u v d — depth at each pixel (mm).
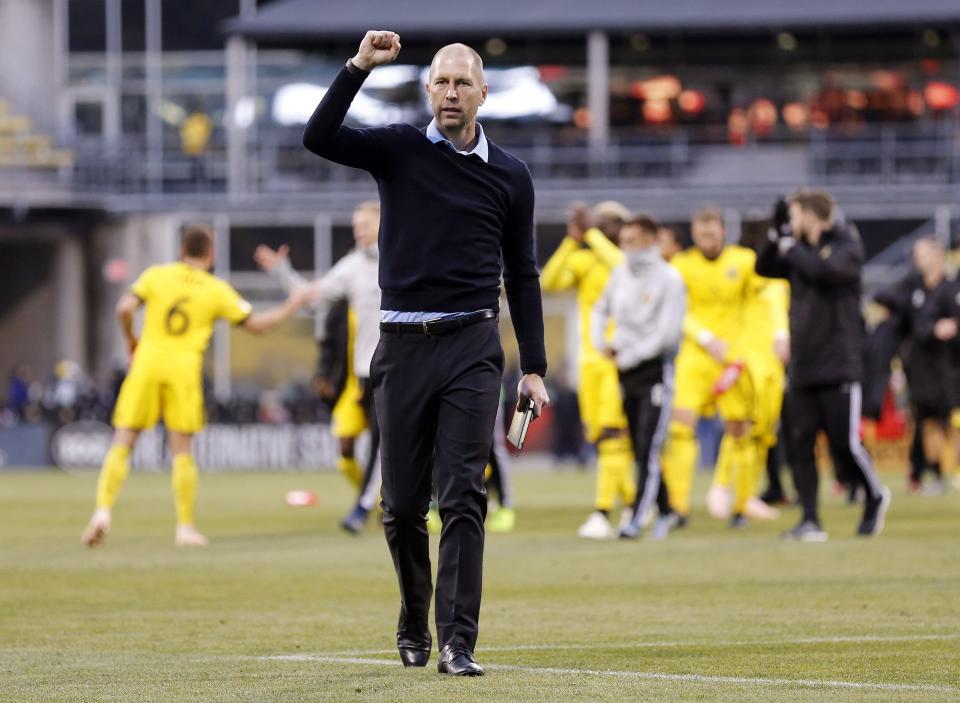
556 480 44844
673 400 24969
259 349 65562
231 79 65125
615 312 22344
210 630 13781
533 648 12477
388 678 10953
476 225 10953
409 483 11125
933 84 65625
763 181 65000
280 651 12500
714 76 66250
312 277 65188
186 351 22281
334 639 13188
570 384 56219
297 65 66250
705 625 13797
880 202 62844
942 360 34156
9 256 67938
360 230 24125
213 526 26406
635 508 22625
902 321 34500
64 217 66438
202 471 52594
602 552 20734
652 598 15797
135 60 68500
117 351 66500
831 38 65812
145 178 66625
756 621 14031
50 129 68688
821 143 65000
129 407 22094
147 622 14344
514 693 10250
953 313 33781
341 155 10859
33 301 67625
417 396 10977
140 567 19297
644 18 63688
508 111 65750
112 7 68688
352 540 23203
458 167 10953
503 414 26344
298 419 56875
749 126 65812
